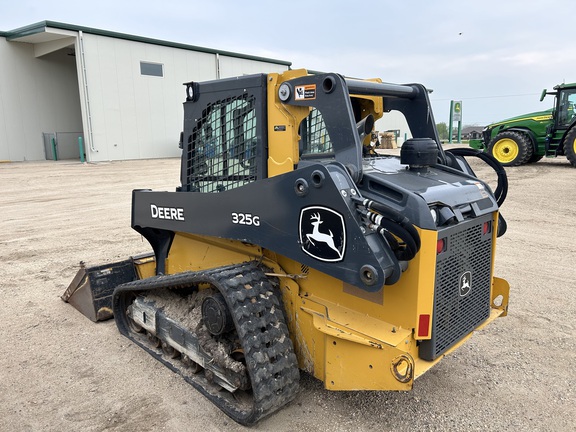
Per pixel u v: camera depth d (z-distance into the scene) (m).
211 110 3.19
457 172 3.09
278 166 2.80
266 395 2.61
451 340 2.71
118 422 2.81
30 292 4.97
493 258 3.06
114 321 4.27
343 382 2.63
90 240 7.10
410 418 2.83
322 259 2.46
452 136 35.09
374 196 2.52
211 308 2.83
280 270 2.95
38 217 8.82
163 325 3.38
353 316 2.63
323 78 2.54
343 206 2.31
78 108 23.66
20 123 21.44
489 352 3.62
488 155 3.23
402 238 2.23
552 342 3.75
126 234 7.46
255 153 2.92
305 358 2.88
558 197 9.63
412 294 2.42
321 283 2.78
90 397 3.07
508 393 3.08
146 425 2.78
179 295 3.48
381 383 2.44
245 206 2.83
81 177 14.82
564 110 13.59
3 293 4.94
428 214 2.36
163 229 3.72
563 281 5.06
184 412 2.90
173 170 16.77
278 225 2.66
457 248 2.63
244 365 2.76
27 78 21.52
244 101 2.94
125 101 21.75
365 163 3.04
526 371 3.34
